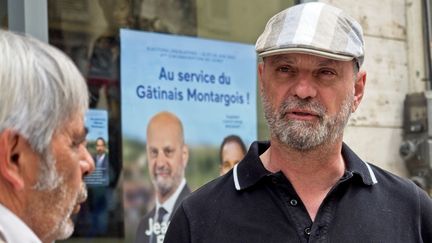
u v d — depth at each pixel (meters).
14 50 1.20
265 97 1.96
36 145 1.22
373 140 3.78
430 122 3.75
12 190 1.23
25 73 1.19
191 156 3.31
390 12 3.89
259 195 1.94
